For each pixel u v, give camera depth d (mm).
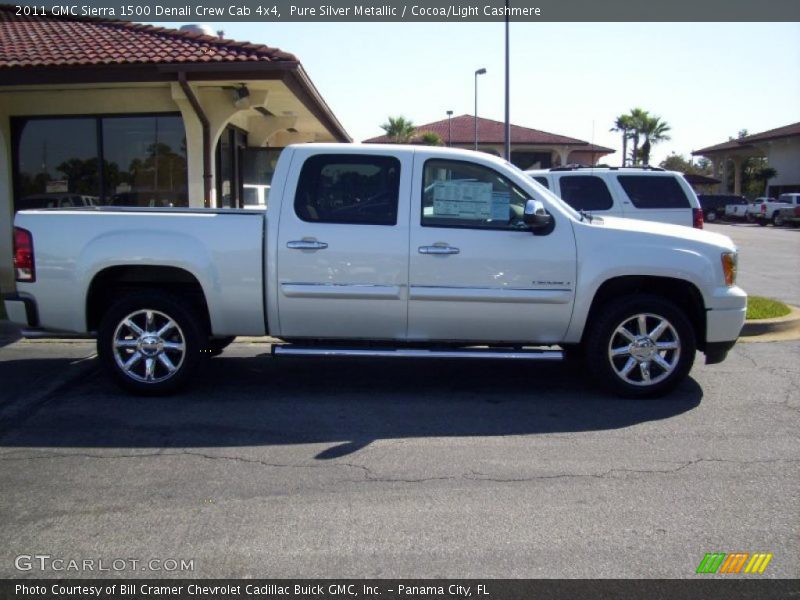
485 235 6258
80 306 6434
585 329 6520
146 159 12469
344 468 4930
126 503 4402
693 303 6633
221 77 11008
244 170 15289
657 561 3750
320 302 6316
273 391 6789
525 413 6133
